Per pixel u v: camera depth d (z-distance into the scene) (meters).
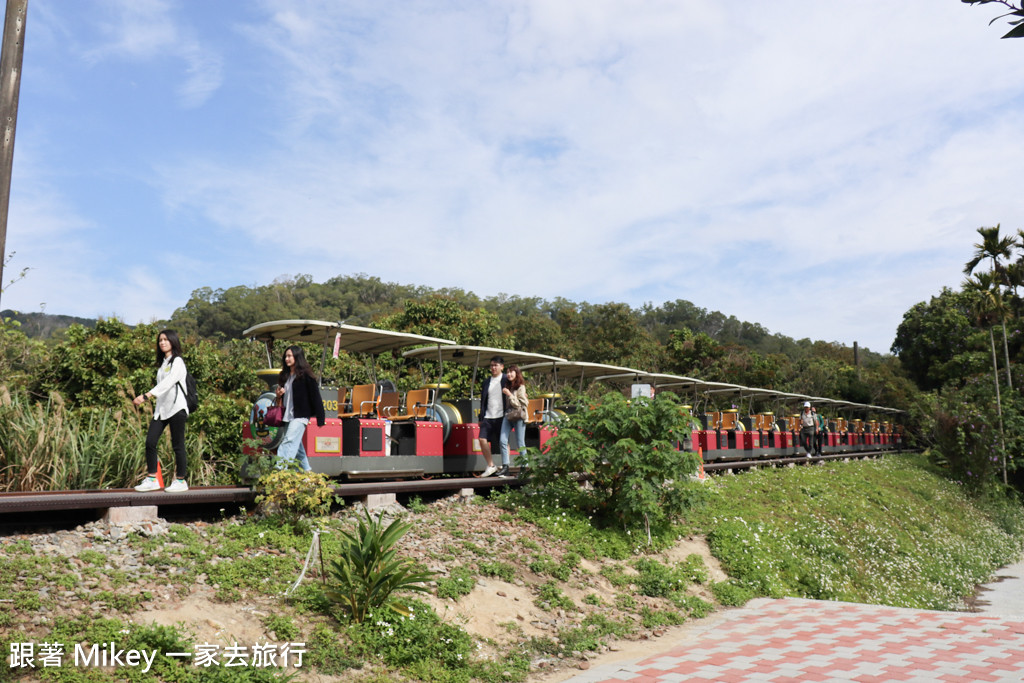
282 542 7.38
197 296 53.91
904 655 6.95
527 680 6.38
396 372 20.94
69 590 5.62
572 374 17.52
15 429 8.87
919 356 46.00
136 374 13.89
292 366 8.51
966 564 18.16
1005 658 6.75
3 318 14.02
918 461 31.52
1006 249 30.06
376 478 11.52
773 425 26.30
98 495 7.05
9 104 7.25
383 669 5.88
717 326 109.25
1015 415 28.58
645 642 7.84
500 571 8.39
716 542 11.82
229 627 5.77
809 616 9.05
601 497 11.52
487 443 11.48
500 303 75.56
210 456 12.16
